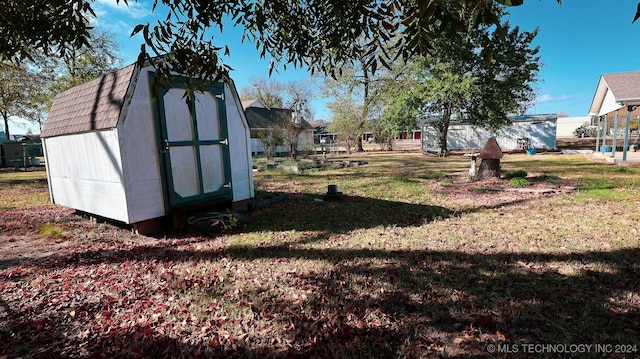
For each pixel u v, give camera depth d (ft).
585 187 26.61
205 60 7.74
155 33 6.79
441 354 6.93
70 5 8.80
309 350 7.19
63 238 16.28
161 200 17.40
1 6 8.73
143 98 16.42
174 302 9.45
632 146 66.23
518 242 14.07
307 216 20.59
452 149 94.58
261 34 9.99
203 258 13.25
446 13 4.82
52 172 21.94
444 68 62.59
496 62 62.54
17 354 7.23
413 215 20.12
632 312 8.22
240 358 7.02
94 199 18.26
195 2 7.75
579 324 7.79
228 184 20.53
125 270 12.07
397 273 11.14
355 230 17.06
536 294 9.31
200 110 18.84
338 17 8.52
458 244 14.08
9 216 21.27
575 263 11.47
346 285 10.30
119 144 15.61
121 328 8.17
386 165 54.70
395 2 6.83
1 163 71.87
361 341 7.47
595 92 56.29
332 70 11.16
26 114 57.52
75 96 20.63
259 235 16.51
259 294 9.80
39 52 45.83
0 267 12.59
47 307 9.29
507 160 58.34
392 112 71.72
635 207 19.54
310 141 94.53
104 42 61.93
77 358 7.11
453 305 8.86
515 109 70.38
